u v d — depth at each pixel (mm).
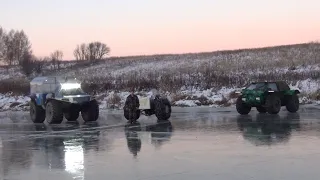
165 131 15266
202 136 13555
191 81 38719
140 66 65938
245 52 68000
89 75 58469
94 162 9594
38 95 20688
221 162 9164
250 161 9172
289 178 7598
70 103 19828
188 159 9633
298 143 11516
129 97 19188
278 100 22172
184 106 30594
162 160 9625
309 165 8633
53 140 13711
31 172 8672
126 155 10438
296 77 37656
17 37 96875
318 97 30016
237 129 15266
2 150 11703
